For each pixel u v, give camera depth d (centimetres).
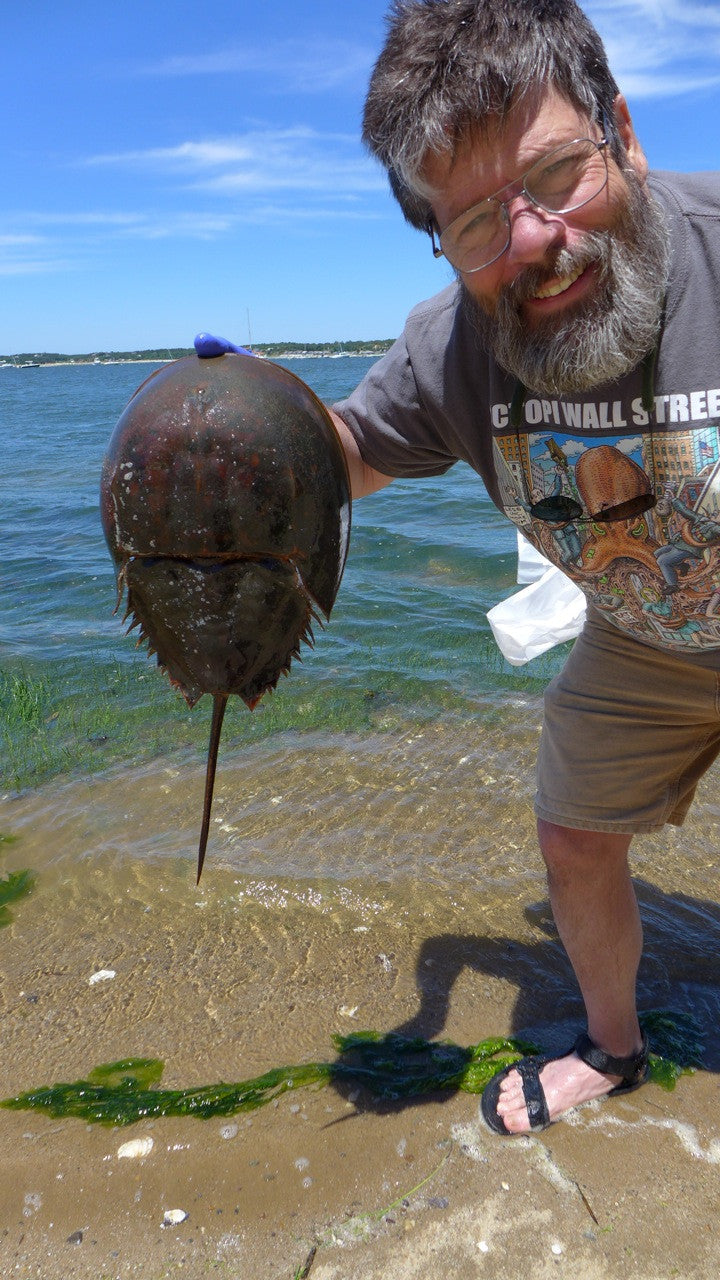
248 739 401
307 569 138
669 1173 187
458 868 299
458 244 147
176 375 137
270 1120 202
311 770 368
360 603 590
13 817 337
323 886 288
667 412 151
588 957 199
